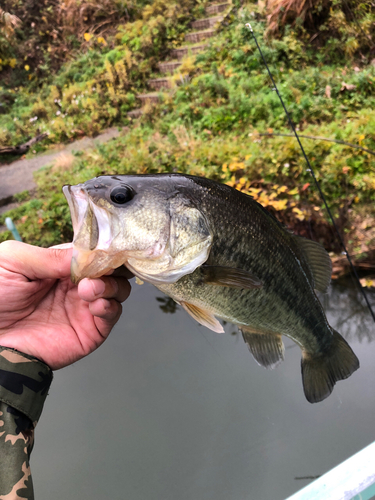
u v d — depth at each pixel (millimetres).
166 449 480
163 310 700
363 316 632
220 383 559
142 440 491
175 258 280
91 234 269
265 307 322
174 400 536
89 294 296
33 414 277
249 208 310
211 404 526
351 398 527
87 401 549
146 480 447
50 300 351
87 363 615
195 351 612
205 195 292
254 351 341
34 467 476
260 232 310
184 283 289
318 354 372
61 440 503
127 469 459
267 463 454
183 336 642
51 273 325
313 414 508
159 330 658
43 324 339
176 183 287
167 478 449
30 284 326
